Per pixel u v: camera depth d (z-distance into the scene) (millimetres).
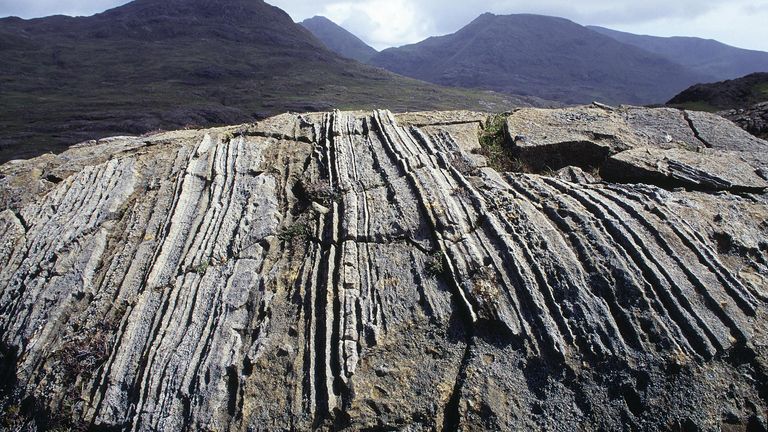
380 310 6430
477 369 5629
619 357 5430
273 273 7328
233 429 5637
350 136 10312
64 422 6148
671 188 7953
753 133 11492
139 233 8422
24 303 7547
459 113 11453
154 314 6992
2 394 6758
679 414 5035
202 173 9516
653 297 5840
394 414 5461
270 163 9758
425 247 7191
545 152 9406
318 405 5652
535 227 7039
